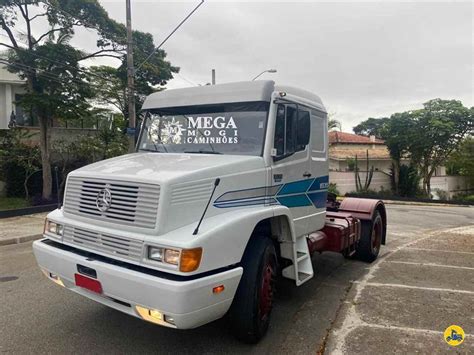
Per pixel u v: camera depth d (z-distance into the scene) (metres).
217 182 3.59
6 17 15.39
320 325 4.55
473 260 7.70
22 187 17.94
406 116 30.70
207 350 3.88
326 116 5.91
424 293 5.47
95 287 3.49
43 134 17.03
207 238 3.25
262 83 4.39
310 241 5.59
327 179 5.98
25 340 4.01
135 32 20.12
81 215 3.87
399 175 31.19
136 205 3.41
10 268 7.00
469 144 31.98
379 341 3.94
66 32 16.70
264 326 4.11
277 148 4.49
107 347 3.89
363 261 7.66
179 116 4.90
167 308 3.05
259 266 3.94
